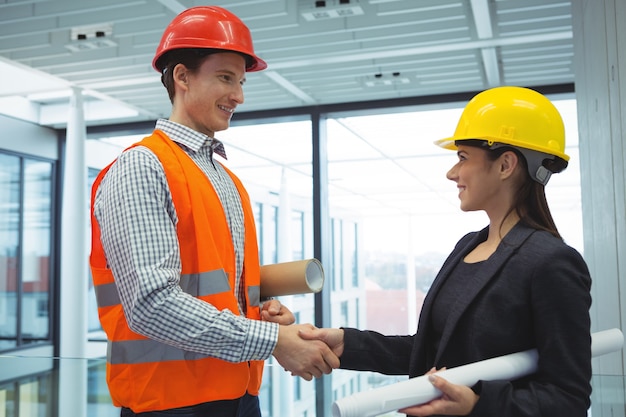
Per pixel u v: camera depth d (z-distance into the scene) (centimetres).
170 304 149
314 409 269
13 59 533
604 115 308
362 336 171
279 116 688
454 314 136
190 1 427
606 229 317
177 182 162
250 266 180
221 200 173
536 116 141
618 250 284
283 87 623
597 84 326
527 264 130
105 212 158
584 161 401
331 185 1289
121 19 454
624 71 253
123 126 752
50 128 788
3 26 481
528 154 139
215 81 175
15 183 738
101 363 284
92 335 885
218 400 164
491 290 133
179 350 160
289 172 1124
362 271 1677
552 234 138
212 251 162
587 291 129
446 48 510
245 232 182
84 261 640
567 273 126
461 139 144
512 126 140
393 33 479
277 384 273
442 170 1139
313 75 579
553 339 125
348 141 881
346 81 597
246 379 169
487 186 142
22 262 746
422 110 673
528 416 120
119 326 164
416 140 884
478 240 150
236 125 722
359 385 271
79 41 495
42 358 288
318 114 678
